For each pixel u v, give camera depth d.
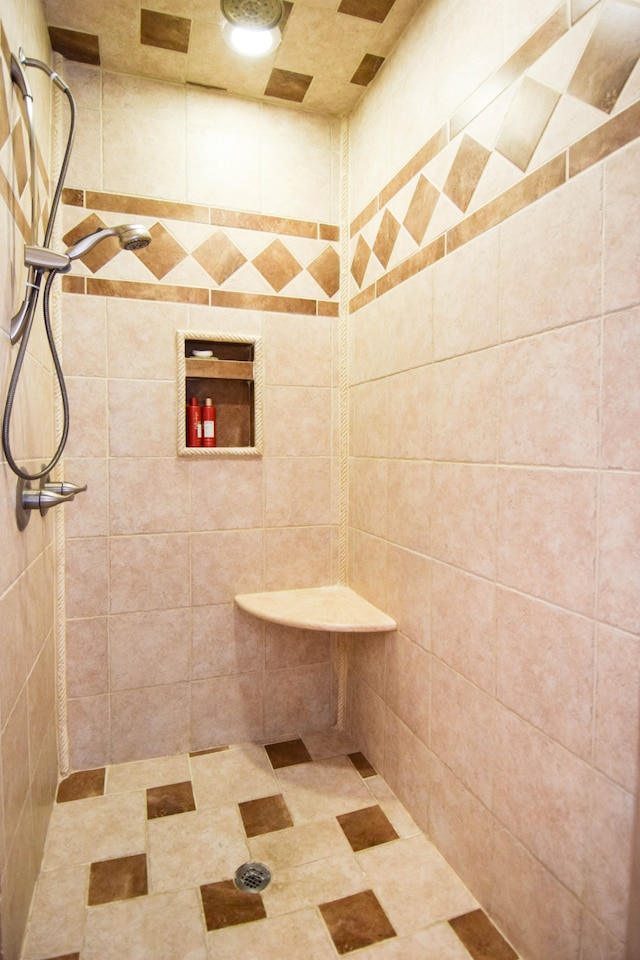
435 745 1.33
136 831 1.40
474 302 1.16
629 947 0.80
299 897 1.19
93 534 1.62
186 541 1.71
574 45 0.88
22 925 1.08
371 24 1.43
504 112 1.05
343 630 1.49
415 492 1.41
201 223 1.68
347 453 1.86
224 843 1.36
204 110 1.68
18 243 1.10
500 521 1.08
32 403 1.25
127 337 1.62
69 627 1.61
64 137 1.54
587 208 0.86
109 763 1.68
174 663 1.73
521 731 1.03
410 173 1.42
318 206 1.81
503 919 1.09
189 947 1.07
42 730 1.34
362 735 1.77
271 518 1.80
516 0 1.02
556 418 0.93
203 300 1.69
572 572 0.90
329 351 1.84
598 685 0.85
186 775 1.64
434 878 1.25
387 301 1.56
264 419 1.77
